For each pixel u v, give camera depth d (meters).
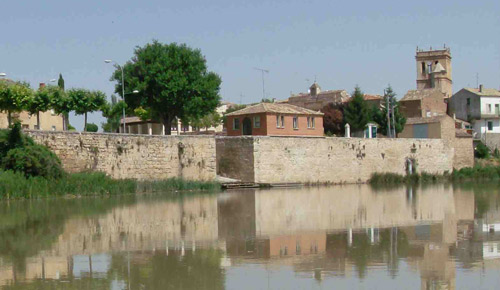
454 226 32.53
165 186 62.19
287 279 20.11
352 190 67.44
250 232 30.59
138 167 62.34
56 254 24.58
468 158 100.25
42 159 52.62
